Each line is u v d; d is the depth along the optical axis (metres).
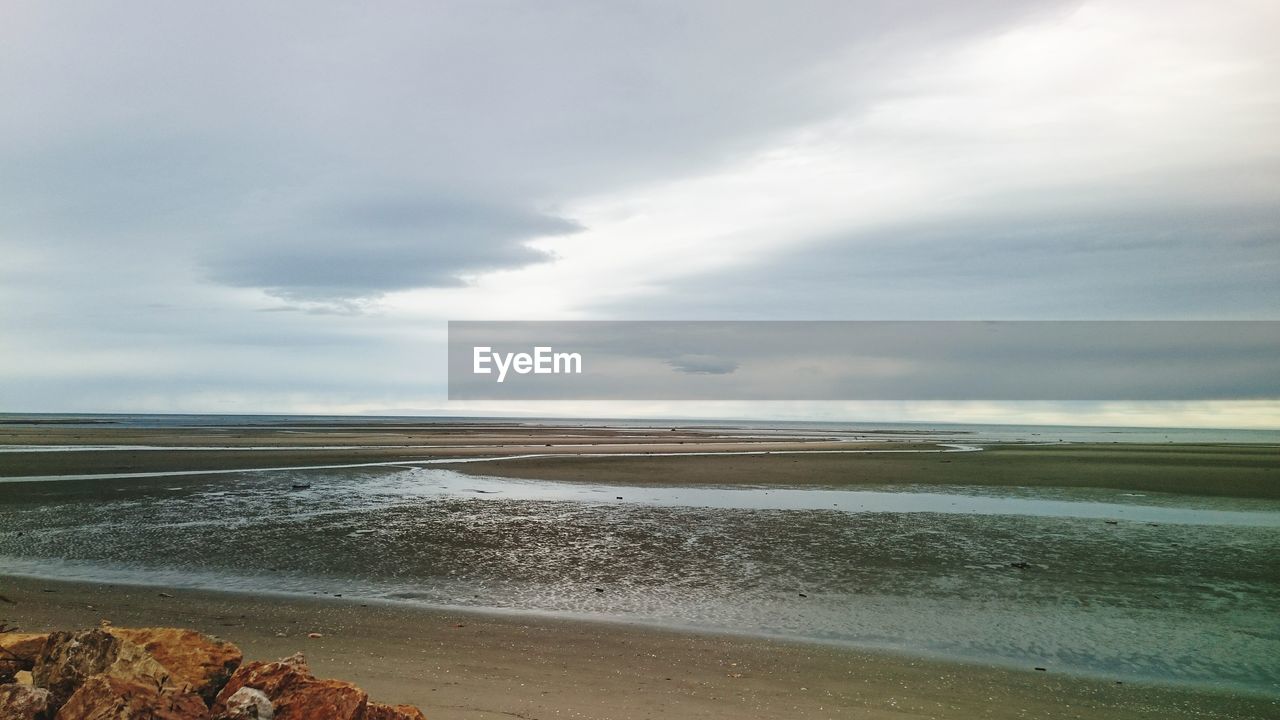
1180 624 15.45
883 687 11.60
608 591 17.72
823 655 13.18
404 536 24.09
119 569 19.48
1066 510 30.67
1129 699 11.45
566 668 12.01
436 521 26.89
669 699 10.70
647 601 16.86
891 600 17.05
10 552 21.38
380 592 17.47
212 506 30.05
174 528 25.23
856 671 12.34
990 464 51.09
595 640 13.75
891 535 24.73
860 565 20.47
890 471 45.78
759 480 40.75
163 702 7.35
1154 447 79.12
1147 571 19.98
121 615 14.88
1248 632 14.98
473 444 73.44
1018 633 14.78
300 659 8.35
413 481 39.72
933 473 44.69
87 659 8.14
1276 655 13.63
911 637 14.45
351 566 20.03
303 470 44.62
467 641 13.47
